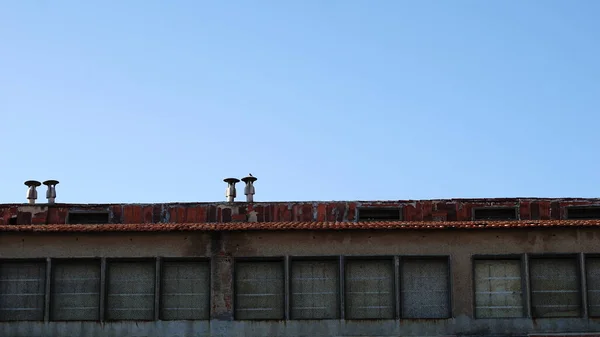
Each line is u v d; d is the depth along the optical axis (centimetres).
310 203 4184
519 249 3441
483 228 3434
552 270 3444
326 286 3453
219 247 3472
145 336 3419
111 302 3453
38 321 3434
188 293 3456
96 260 3469
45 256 3466
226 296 3438
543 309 3416
